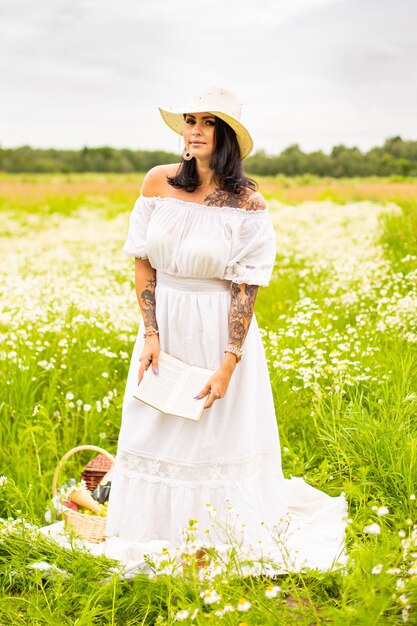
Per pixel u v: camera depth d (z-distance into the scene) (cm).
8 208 2064
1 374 506
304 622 284
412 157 3969
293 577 331
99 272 927
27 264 1045
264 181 3447
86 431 475
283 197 2366
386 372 486
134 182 3231
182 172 349
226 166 341
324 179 3403
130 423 362
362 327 600
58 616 310
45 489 411
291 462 441
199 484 353
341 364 476
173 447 354
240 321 346
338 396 464
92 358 559
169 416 354
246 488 355
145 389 346
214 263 341
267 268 348
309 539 370
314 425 464
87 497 402
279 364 496
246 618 279
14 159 4788
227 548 337
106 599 318
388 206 1605
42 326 610
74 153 5028
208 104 332
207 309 351
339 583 315
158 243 347
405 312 569
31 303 658
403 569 297
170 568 332
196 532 353
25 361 519
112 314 645
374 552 303
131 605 314
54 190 2488
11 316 648
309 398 492
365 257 867
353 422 437
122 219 1753
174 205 346
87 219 1848
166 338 359
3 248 1233
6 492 401
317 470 430
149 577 332
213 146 340
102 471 440
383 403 453
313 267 978
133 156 5103
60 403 499
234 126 336
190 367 350
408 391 454
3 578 336
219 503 354
